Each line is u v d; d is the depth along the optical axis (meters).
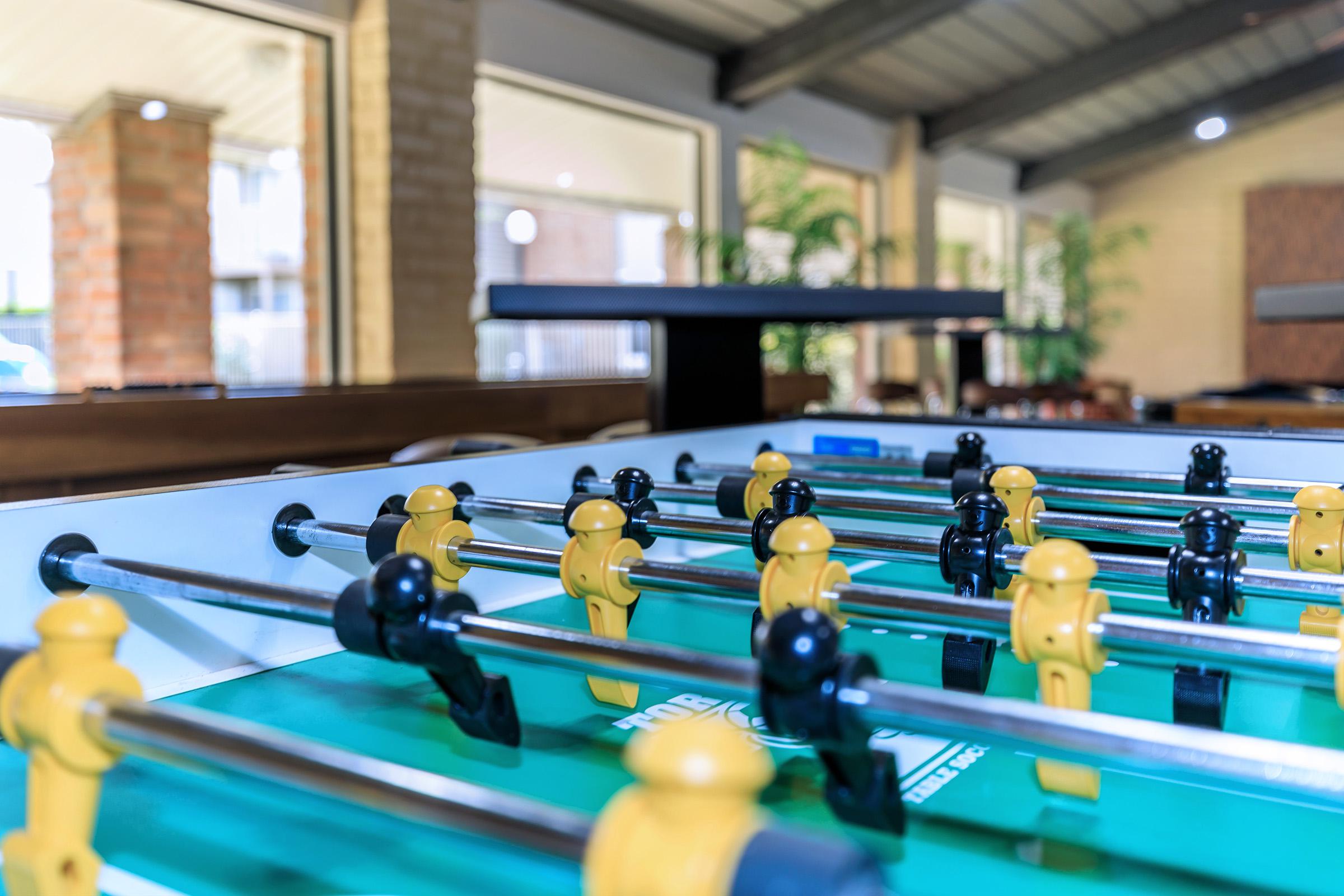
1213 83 9.91
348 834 0.66
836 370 8.94
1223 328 12.29
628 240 7.81
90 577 0.86
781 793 0.71
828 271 8.08
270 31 4.67
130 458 2.14
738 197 7.37
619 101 6.43
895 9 6.34
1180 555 0.79
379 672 1.02
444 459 1.24
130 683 0.55
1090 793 0.69
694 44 6.87
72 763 0.53
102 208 4.71
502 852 0.42
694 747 0.33
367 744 0.81
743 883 0.31
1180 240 12.48
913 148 9.09
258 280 5.13
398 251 4.72
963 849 0.62
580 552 0.87
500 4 5.60
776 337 7.12
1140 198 12.69
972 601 0.69
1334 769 0.45
